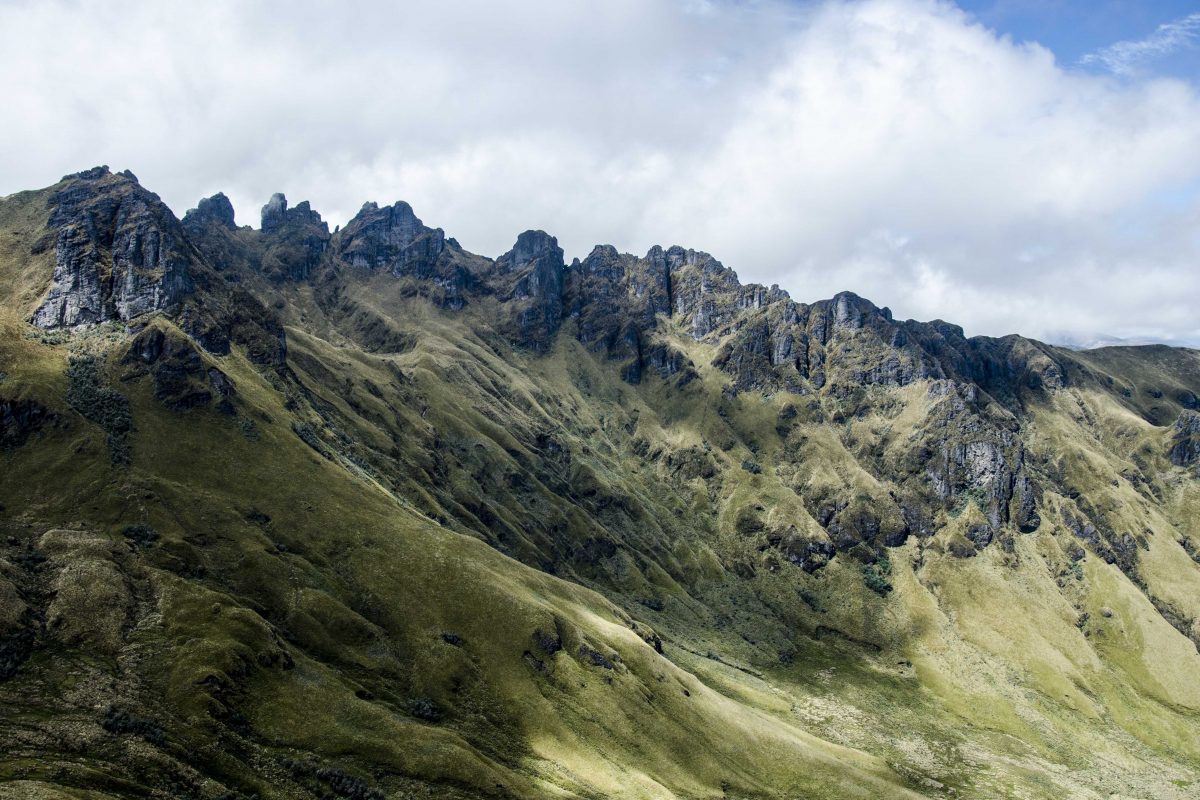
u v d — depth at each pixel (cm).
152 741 15612
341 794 16438
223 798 14925
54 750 14612
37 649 17288
